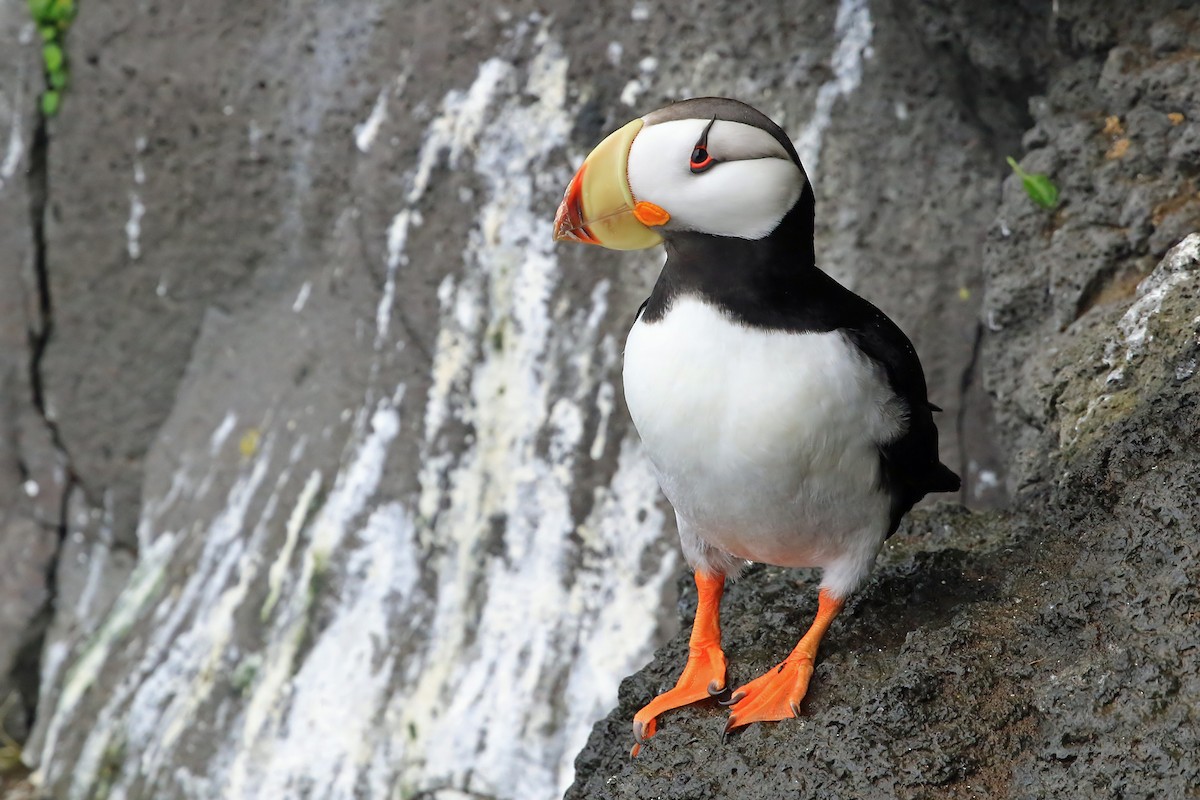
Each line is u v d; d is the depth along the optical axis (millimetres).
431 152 11453
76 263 13203
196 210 12727
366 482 11547
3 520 13812
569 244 11008
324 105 11977
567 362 11000
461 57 11375
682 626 7539
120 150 12828
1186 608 5793
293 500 11938
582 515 10844
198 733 11641
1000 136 10297
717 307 5785
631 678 6926
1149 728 5434
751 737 6047
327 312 12094
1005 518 7840
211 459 12711
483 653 10914
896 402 5949
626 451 10781
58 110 12945
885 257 10469
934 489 6648
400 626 11227
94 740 12266
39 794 12453
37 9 12766
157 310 13109
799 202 5770
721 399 5789
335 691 11227
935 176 10422
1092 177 8961
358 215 11828
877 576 6980
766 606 7137
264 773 11219
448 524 11250
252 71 12273
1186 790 5207
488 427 11219
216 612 12062
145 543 12984
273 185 12383
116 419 13375
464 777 10648
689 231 5715
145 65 12625
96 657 12703
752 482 5910
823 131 10547
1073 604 6086
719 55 10680
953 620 6504
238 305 12867
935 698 5930
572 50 11039
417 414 11445
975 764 5672
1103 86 9031
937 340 10398
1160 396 6781
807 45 10539
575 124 11031
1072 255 8859
